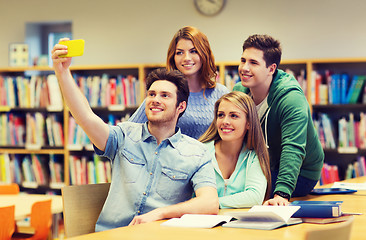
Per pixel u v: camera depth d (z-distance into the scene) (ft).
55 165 19.12
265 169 7.52
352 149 16.39
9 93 19.61
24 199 13.16
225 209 7.18
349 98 16.51
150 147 6.91
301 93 8.11
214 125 7.98
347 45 17.25
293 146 7.65
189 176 6.82
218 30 18.22
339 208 6.04
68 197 6.85
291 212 5.65
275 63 8.19
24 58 19.69
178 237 4.99
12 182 19.66
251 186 7.36
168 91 6.88
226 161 7.77
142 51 19.08
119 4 19.33
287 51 17.71
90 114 6.67
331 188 9.31
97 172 18.54
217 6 18.17
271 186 8.12
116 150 6.97
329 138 16.63
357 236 5.23
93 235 5.13
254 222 5.63
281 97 8.06
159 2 18.88
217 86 9.35
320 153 8.57
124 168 6.82
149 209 6.66
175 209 6.21
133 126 7.13
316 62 16.58
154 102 6.86
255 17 17.90
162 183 6.75
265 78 8.16
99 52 19.56
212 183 6.80
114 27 19.39
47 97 19.22
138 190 6.70
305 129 7.76
